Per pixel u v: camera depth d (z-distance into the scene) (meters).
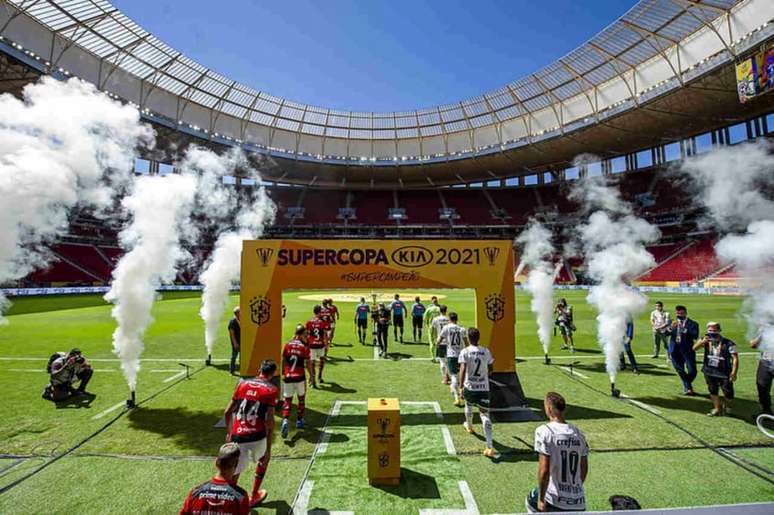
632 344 12.88
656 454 5.13
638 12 26.50
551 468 3.11
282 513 3.93
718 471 4.68
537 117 41.47
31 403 7.17
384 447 4.50
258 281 7.61
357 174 52.66
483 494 4.24
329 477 4.63
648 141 40.53
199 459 5.04
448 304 25.69
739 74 20.53
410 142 49.22
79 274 36.84
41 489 4.32
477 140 46.41
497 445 5.49
